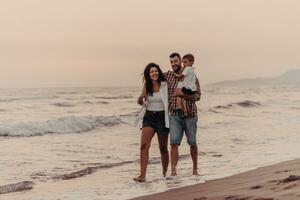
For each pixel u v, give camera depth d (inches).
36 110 1363.2
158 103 318.7
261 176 273.7
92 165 424.8
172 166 327.9
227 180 281.3
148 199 247.4
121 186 305.7
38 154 499.5
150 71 315.6
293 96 2576.3
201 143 592.1
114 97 2444.6
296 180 221.3
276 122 941.8
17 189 315.0
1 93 2824.8
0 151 522.6
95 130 802.8
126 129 829.8
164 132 323.9
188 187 272.1
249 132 741.3
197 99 318.3
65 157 478.3
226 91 3865.7
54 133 737.6
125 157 482.0
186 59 313.9
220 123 927.0
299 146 507.5
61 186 323.0
